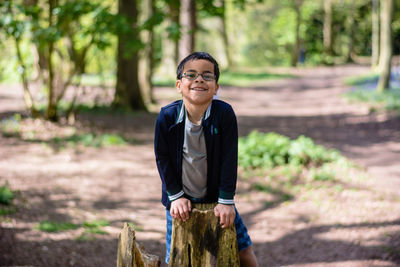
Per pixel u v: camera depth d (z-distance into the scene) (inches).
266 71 1589.6
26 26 366.0
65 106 548.4
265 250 191.2
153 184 285.4
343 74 1392.7
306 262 170.2
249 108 757.3
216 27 1675.7
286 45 2251.5
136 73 616.4
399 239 173.3
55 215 212.5
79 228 200.2
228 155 86.8
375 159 339.9
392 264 155.2
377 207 220.2
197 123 86.3
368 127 494.6
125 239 85.0
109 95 674.8
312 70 1675.7
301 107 758.5
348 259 165.2
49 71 422.3
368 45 2389.3
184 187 91.0
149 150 382.3
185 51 762.8
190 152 87.0
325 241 187.6
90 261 170.1
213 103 87.0
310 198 250.4
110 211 231.1
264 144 334.6
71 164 314.8
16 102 573.6
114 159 341.1
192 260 87.5
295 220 220.4
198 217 87.2
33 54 649.6
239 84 1150.3
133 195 261.1
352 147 391.5
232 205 87.5
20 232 183.6
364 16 2153.1
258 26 2218.3
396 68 882.8
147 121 537.3
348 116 593.3
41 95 525.0
